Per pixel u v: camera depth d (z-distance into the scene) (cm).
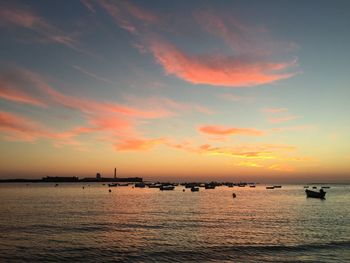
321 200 12081
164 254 3409
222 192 19662
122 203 10112
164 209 8181
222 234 4512
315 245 3794
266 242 3969
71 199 11900
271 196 15012
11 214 6712
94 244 3806
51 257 3244
